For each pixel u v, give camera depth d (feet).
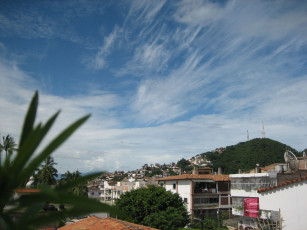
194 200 151.64
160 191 118.32
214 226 126.72
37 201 5.91
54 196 4.83
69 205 6.36
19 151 5.52
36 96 6.43
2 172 5.43
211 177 165.37
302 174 102.94
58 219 6.51
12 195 5.98
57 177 199.31
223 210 157.48
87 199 6.08
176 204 117.91
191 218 138.21
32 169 5.70
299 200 76.95
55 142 5.71
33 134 5.57
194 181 154.10
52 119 5.84
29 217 6.40
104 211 6.21
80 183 6.64
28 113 6.30
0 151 5.76
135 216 112.16
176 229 110.11
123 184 317.63
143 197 114.83
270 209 86.12
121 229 50.75
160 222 106.32
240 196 112.98
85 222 62.90
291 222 78.07
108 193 324.19
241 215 104.01
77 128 5.77
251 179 109.60
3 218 5.93
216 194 158.92
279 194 83.25
